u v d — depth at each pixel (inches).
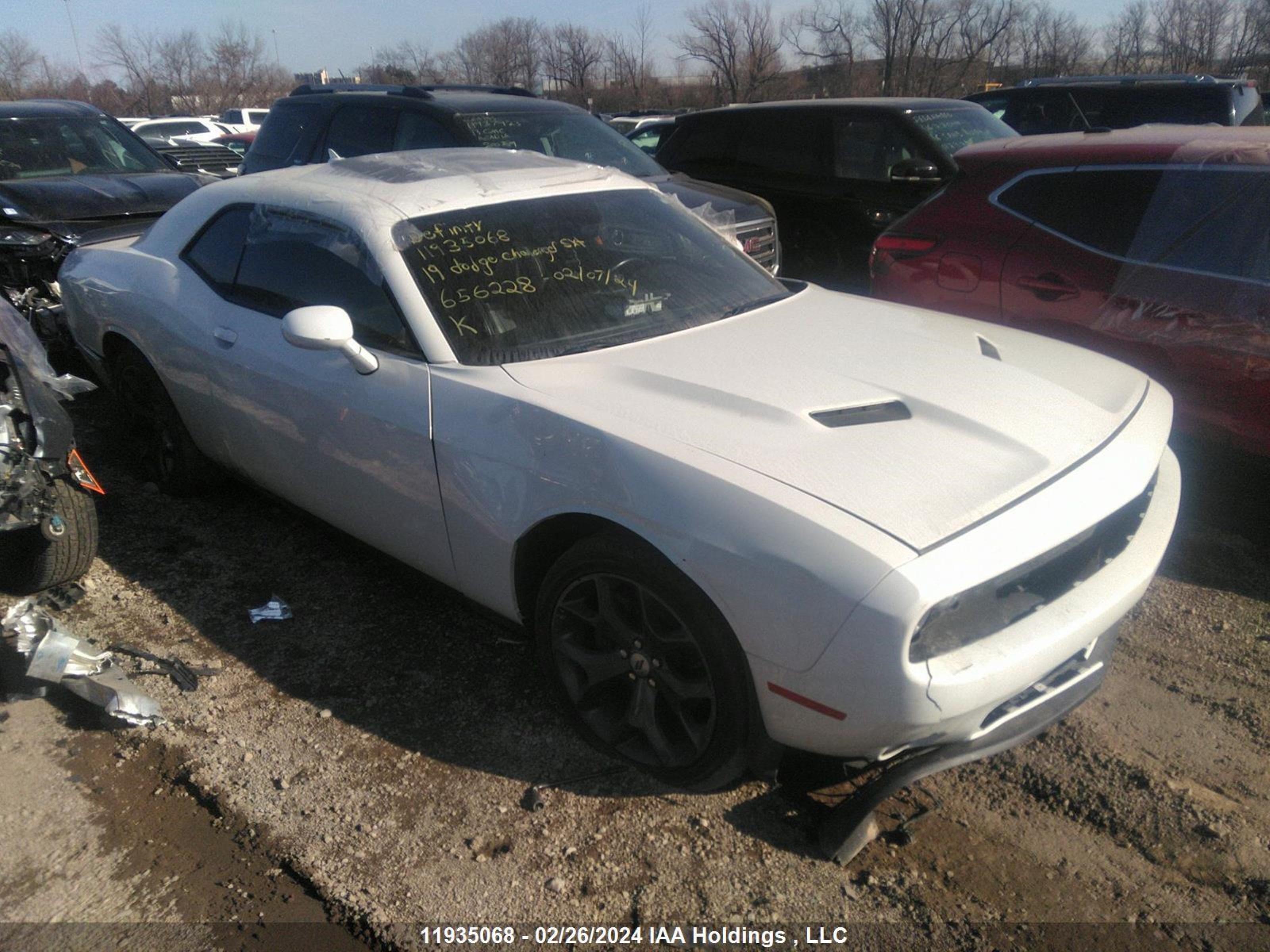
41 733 118.0
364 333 126.2
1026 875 96.1
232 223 154.2
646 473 96.0
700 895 94.3
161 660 128.6
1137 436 108.4
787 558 86.1
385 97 289.7
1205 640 133.1
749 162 329.4
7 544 139.7
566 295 127.6
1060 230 177.3
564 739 115.6
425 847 100.4
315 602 145.4
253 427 144.3
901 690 83.1
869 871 96.7
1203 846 98.7
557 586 108.5
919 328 133.0
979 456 97.4
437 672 128.6
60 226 253.6
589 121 300.8
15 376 127.6
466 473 112.4
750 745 98.3
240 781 109.6
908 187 291.1
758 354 118.5
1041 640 90.1
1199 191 161.2
